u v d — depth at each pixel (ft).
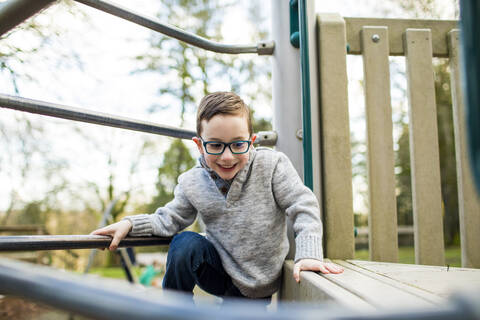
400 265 3.63
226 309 0.78
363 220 23.30
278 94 4.42
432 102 4.67
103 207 21.83
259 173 3.79
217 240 3.91
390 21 4.81
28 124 14.42
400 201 25.09
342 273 3.04
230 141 3.45
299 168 4.32
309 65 4.23
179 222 3.93
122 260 10.40
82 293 0.93
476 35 0.87
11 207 17.43
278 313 0.74
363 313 0.77
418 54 4.73
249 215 3.78
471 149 0.88
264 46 4.49
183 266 3.62
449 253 20.89
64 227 23.57
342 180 4.20
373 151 4.49
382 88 4.58
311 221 3.51
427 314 0.77
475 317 0.73
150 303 0.83
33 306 5.63
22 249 2.69
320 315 0.74
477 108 0.87
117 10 3.47
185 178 4.03
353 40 4.68
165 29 3.84
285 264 3.78
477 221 4.61
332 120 4.26
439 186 4.55
